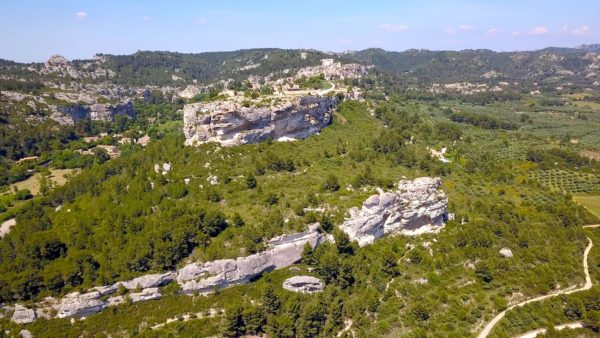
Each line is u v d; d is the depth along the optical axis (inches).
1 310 3277.6
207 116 5206.7
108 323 3292.3
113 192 4623.5
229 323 3319.4
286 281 3700.8
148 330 3267.7
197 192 4414.4
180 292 3511.3
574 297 3887.8
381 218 4345.5
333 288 3796.8
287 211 4114.2
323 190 4530.0
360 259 4045.3
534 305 3858.3
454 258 4281.5
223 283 3575.3
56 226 4239.7
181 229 3634.4
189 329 3314.5
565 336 3545.8
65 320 3275.1
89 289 3353.8
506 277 4151.1
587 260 4672.7
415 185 4598.9
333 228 4069.9
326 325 3540.8
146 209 4074.8
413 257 4220.0
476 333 3558.1
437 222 4744.1
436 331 3540.8
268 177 4813.0
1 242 4050.2
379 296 3838.6
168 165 4995.1
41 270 3506.4
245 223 3927.2
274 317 3417.8
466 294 3929.6
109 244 3732.8
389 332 3523.6
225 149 5142.7
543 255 4530.0
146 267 3533.5
